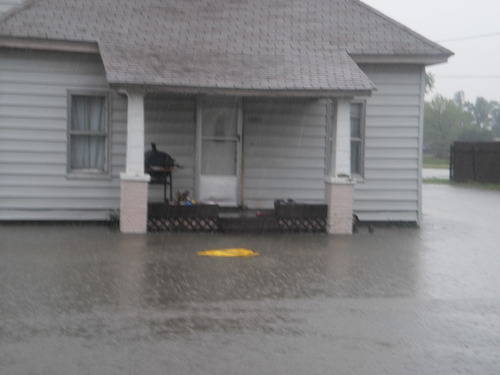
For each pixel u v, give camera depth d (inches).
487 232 636.7
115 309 322.7
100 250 475.5
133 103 544.7
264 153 644.7
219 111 636.1
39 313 313.6
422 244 548.4
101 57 572.7
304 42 620.7
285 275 407.5
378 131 655.1
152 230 563.2
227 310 325.7
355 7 682.2
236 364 251.6
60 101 605.3
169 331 290.0
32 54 597.9
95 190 614.9
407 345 278.8
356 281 397.4
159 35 601.9
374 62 627.5
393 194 660.1
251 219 574.2
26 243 502.0
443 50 628.1
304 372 245.1
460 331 300.0
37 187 606.2
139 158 550.3
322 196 654.5
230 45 602.2
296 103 646.5
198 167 631.2
